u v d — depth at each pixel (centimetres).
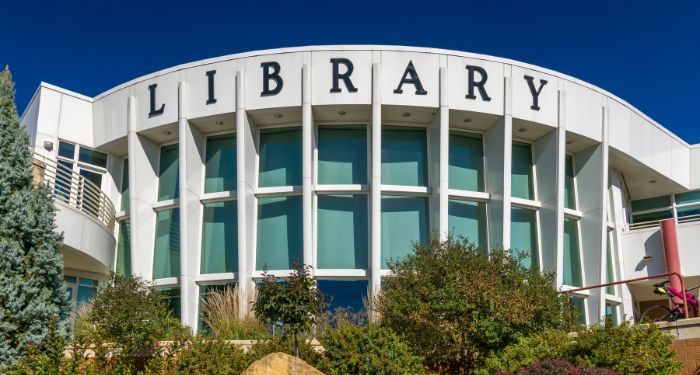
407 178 2409
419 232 2369
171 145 2578
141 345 1534
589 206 2616
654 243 2805
